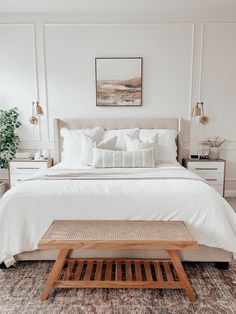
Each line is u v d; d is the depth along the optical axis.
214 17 3.99
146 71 4.12
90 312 1.74
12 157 4.20
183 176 2.57
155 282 1.89
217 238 2.08
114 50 4.08
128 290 1.95
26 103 4.21
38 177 2.57
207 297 1.88
